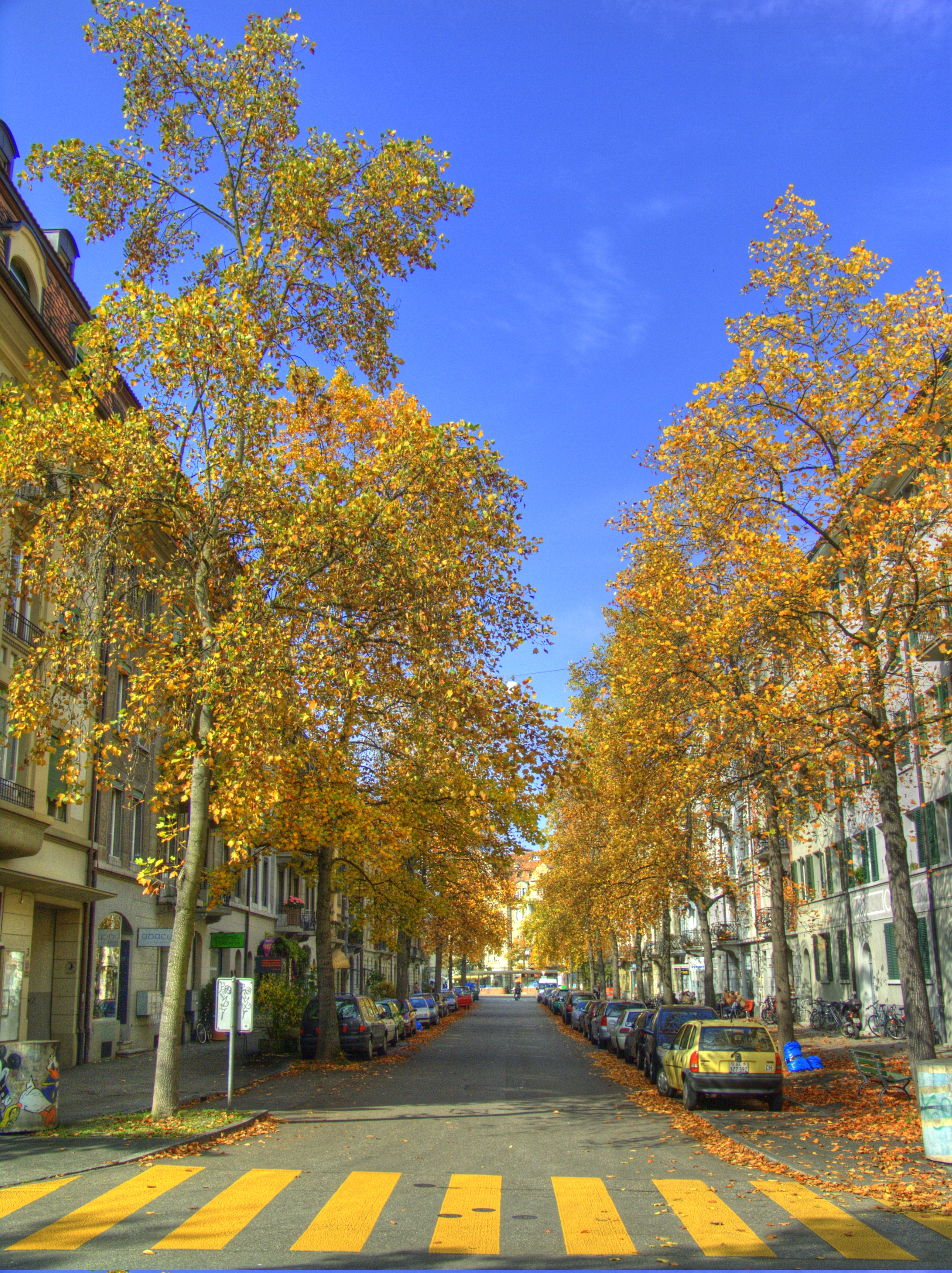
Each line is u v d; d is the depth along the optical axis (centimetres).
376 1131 1349
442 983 9994
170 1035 1400
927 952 2733
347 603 1491
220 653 1368
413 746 2108
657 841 2817
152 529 1697
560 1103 1716
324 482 1442
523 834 2402
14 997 2130
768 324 1742
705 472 1828
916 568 1525
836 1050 2652
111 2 1487
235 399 1438
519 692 1569
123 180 1518
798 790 1894
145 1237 784
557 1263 727
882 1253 758
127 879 2817
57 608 1473
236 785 1309
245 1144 1227
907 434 1568
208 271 1577
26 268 2178
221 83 1527
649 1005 3834
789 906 3531
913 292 1644
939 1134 1109
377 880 2870
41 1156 1110
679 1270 712
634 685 1953
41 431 1395
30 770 2172
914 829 2869
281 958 3050
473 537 1564
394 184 1529
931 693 2048
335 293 1608
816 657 1655
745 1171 1090
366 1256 738
